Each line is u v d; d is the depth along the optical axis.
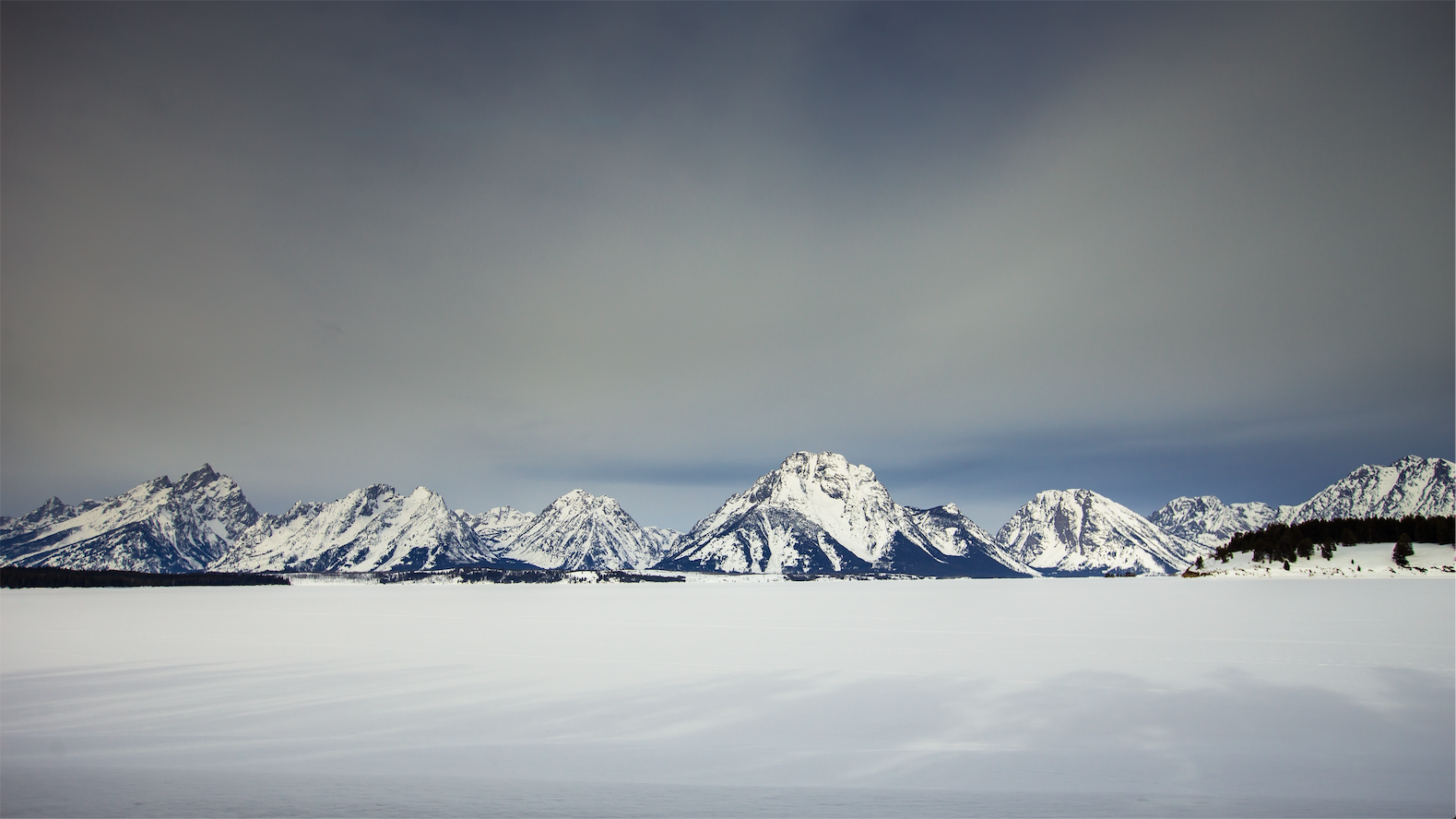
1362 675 28.06
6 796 16.03
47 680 30.73
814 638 45.03
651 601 105.50
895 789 16.34
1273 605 61.78
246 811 14.97
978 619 59.16
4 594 143.38
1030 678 29.08
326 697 26.64
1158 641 39.41
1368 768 17.36
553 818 14.39
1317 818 14.25
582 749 19.77
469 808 15.05
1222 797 15.58
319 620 64.50
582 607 89.31
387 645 42.84
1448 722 21.30
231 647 42.22
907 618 61.94
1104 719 22.25
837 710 23.97
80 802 15.62
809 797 15.77
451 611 81.06
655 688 27.94
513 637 47.28
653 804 15.27
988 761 18.42
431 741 20.69
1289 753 18.62
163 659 36.97
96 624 58.94
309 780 17.08
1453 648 34.06
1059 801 15.35
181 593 151.12
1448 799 15.31
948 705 24.55
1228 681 27.55
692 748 19.80
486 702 25.66
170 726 22.58
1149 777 16.98
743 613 72.06
